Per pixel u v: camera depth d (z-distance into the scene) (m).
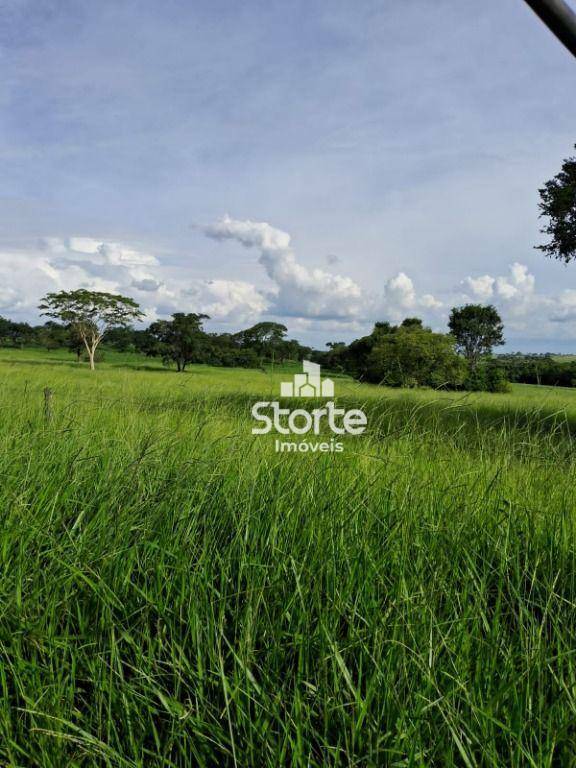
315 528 2.60
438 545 2.47
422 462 3.57
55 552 2.38
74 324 54.91
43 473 3.18
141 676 1.87
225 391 9.09
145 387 8.87
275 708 1.65
